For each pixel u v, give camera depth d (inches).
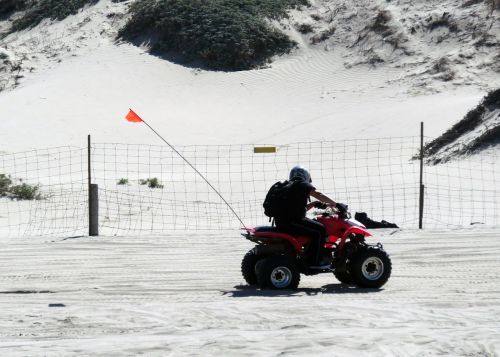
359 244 1229.1
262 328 818.2
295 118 6323.8
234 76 7450.8
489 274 1368.1
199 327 830.5
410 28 7628.0
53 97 6845.5
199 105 6815.9
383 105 6456.7
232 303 995.9
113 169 4611.2
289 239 1184.8
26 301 1112.2
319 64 7564.0
